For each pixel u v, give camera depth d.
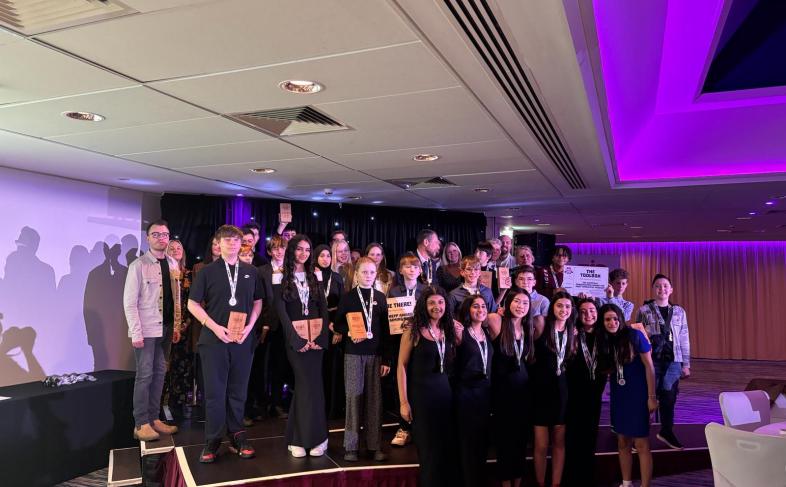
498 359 4.16
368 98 3.25
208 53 2.55
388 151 4.64
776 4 4.56
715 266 14.55
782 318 13.98
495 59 2.71
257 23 2.25
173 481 4.09
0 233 5.24
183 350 5.62
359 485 3.97
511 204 8.27
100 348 6.18
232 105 3.34
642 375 4.34
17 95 3.11
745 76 5.63
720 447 2.98
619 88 4.69
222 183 6.20
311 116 3.62
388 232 8.58
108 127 3.81
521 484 4.45
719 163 6.50
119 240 6.44
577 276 6.65
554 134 4.18
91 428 5.09
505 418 4.11
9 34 2.33
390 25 2.29
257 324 5.22
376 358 4.24
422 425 3.83
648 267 15.05
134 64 2.67
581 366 4.39
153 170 5.41
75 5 2.09
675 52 5.21
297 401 4.24
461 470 3.90
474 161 5.09
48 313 5.65
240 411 4.18
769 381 5.14
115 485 4.30
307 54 2.57
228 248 4.07
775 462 2.77
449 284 5.43
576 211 9.14
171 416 5.30
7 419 4.43
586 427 4.39
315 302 4.25
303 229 7.82
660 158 6.64
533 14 2.26
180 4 2.08
